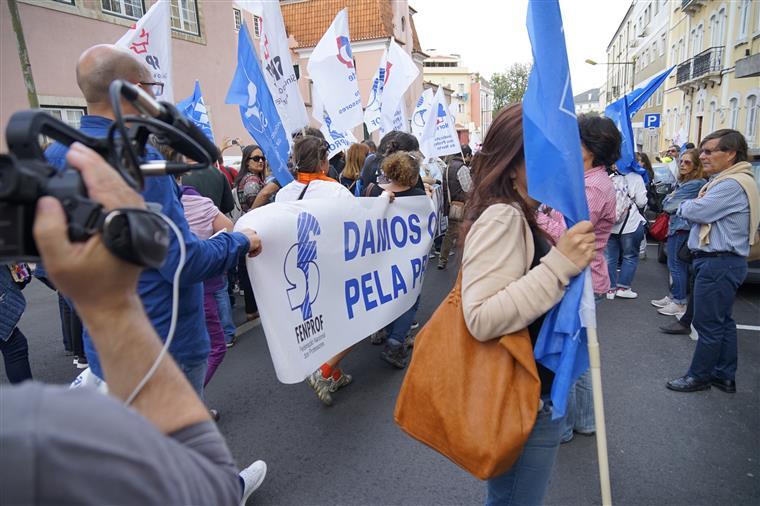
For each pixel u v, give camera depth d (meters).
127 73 1.79
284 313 2.69
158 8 3.52
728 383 3.56
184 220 1.78
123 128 0.73
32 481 0.49
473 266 1.50
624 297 5.99
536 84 1.47
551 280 1.41
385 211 3.42
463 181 7.00
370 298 3.30
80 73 1.75
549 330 1.51
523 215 1.56
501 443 1.45
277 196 3.54
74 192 0.62
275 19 4.17
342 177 6.52
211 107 13.88
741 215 3.25
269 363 4.30
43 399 0.54
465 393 1.51
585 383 3.04
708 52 20.34
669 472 2.74
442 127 7.61
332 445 3.09
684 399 3.50
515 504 1.66
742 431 3.10
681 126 26.55
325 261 2.96
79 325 4.12
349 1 26.22
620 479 2.70
